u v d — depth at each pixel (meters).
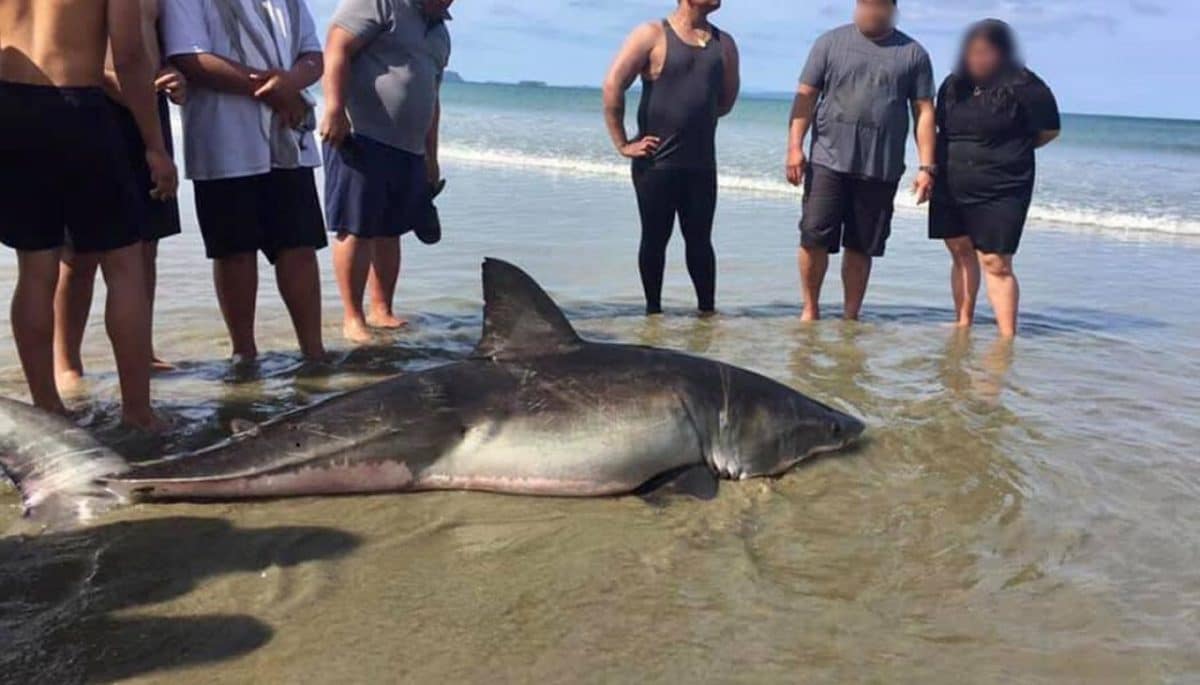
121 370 4.88
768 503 4.28
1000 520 4.09
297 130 6.04
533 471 4.28
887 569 3.66
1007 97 7.25
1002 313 7.56
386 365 6.25
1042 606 3.38
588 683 2.90
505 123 35.97
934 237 7.82
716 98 8.12
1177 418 5.44
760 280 9.90
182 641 3.04
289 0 6.04
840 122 7.75
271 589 3.39
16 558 3.53
